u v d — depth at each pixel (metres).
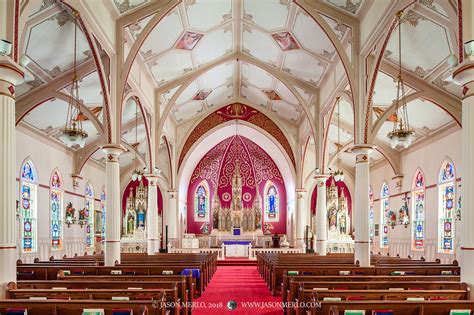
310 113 19.55
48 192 18.59
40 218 17.75
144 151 25.53
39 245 17.58
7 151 6.87
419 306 5.93
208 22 15.87
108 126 12.78
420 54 12.98
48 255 18.39
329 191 25.47
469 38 6.96
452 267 11.60
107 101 12.66
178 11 14.22
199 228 30.36
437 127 17.39
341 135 23.06
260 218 29.81
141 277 9.19
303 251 24.39
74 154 21.47
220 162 30.64
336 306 5.63
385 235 24.38
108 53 12.79
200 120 26.06
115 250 12.82
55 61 13.23
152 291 6.96
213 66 19.72
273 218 30.39
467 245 6.88
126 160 26.77
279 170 30.36
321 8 13.22
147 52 15.78
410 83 14.45
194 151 26.77
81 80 14.51
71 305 5.91
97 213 24.64
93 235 23.98
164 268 11.45
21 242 16.16
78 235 21.86
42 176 18.02
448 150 16.97
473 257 6.79
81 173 22.23
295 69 18.62
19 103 14.35
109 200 12.87
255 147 30.28
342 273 11.38
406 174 21.16
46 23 11.22
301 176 25.58
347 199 28.12
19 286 8.04
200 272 12.53
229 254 26.36
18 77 7.02
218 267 22.62
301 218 25.47
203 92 22.83
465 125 7.02
